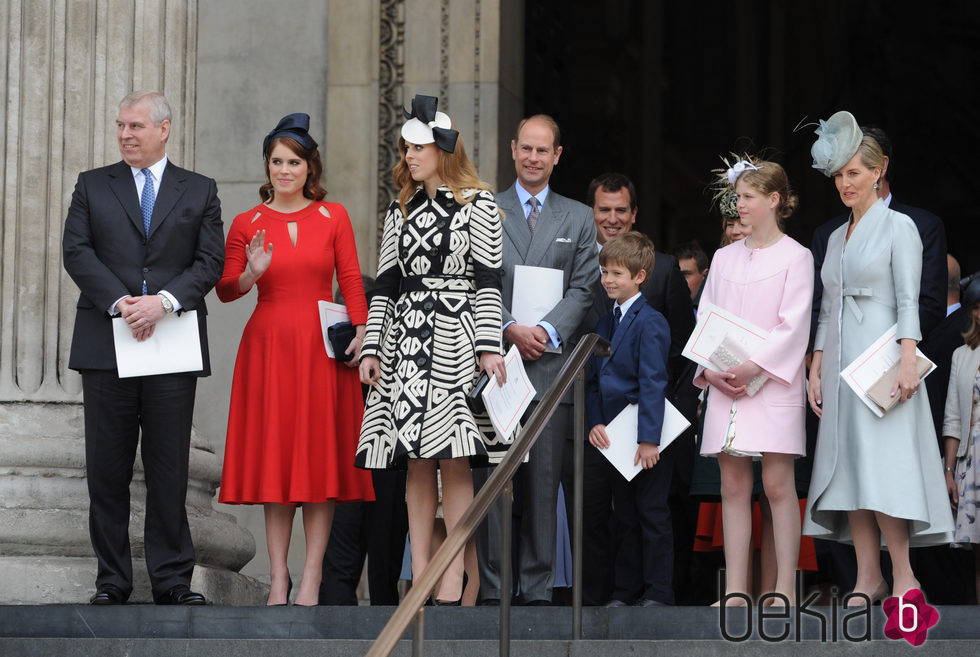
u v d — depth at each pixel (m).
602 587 30.58
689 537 34.66
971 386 31.17
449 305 26.55
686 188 94.94
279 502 28.52
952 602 33.25
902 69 86.44
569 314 28.66
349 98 45.00
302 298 29.23
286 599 28.78
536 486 28.00
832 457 26.14
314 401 28.84
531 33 48.69
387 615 24.88
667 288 31.75
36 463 30.30
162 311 27.16
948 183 85.12
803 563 31.77
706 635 24.42
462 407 26.17
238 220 29.89
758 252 27.69
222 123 45.19
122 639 24.14
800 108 91.50
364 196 44.72
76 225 27.70
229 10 45.56
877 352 25.89
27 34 31.84
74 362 27.47
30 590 28.78
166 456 27.41
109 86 32.19
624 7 84.88
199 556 31.88
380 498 33.81
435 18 44.72
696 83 94.94
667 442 28.83
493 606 24.98
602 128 83.88
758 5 93.75
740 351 26.94
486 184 27.03
